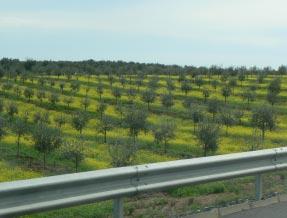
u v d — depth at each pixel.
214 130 41.47
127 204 9.33
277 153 10.23
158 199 9.98
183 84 91.25
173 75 127.94
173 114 72.12
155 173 8.01
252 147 42.75
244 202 9.34
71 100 78.69
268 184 11.28
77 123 51.94
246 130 56.78
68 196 6.99
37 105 78.62
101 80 115.44
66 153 32.22
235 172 9.33
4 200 6.40
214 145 40.72
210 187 11.32
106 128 48.88
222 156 9.15
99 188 7.35
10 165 33.12
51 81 102.62
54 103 79.94
